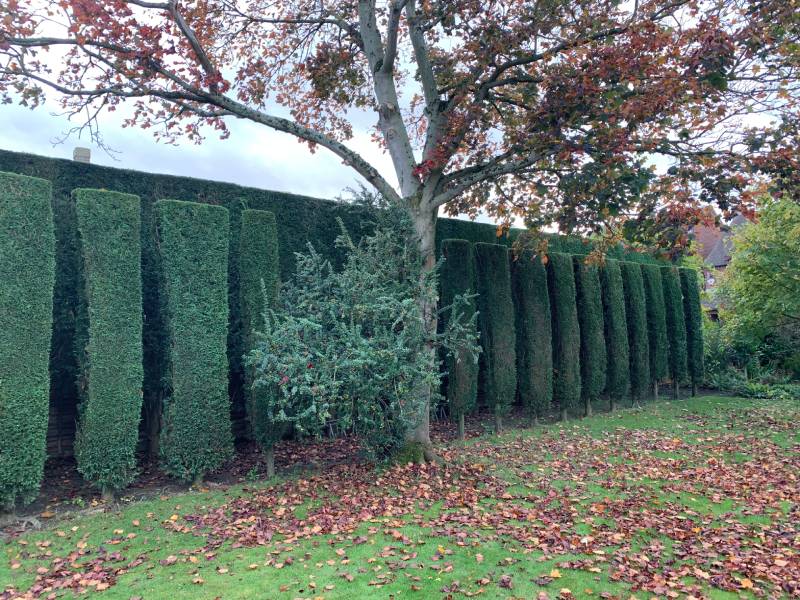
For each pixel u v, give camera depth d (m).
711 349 15.41
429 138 7.45
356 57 8.71
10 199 4.88
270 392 5.67
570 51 6.55
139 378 5.59
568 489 5.74
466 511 5.01
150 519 4.87
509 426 9.58
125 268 5.59
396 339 5.87
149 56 5.93
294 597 3.37
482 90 7.25
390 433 6.39
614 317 11.25
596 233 7.05
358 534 4.45
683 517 4.87
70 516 4.98
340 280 6.09
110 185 6.51
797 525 4.70
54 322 6.09
